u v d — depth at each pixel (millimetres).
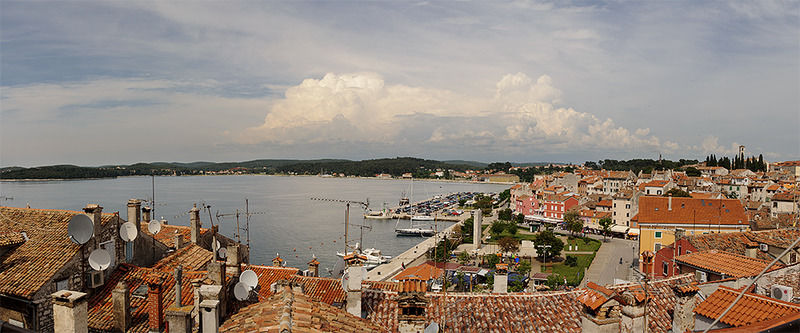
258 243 146000
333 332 13602
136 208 36000
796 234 50000
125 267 32375
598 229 149625
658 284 28969
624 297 18766
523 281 84000
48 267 27562
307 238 156250
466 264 102875
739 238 50406
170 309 19328
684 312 20359
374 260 119062
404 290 23250
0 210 33844
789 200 125438
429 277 72375
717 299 20734
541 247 106500
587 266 98875
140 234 35719
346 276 32594
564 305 27016
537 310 26688
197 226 44719
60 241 29672
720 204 88750
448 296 28703
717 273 29422
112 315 26969
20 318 26453
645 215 87812
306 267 116562
